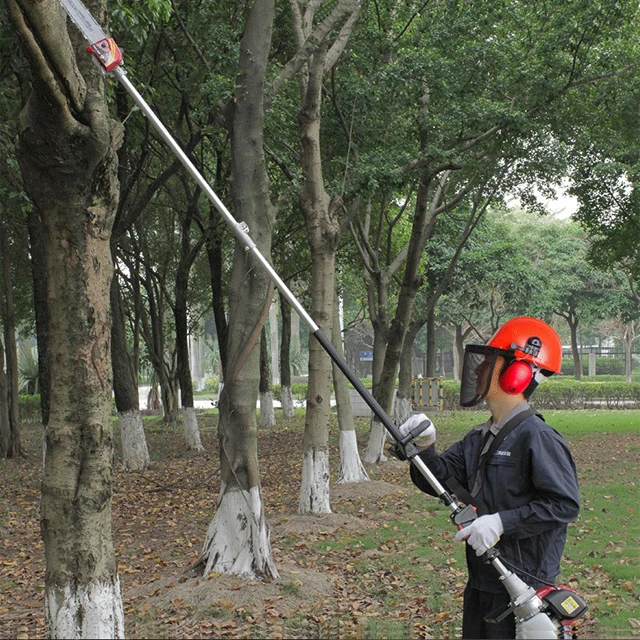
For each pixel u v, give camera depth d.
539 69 14.33
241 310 7.54
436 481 3.53
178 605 6.49
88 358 4.52
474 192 18.64
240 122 8.17
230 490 7.25
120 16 9.38
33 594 7.64
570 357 65.44
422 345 56.47
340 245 19.78
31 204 11.26
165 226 23.66
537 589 3.41
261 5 8.28
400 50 14.21
